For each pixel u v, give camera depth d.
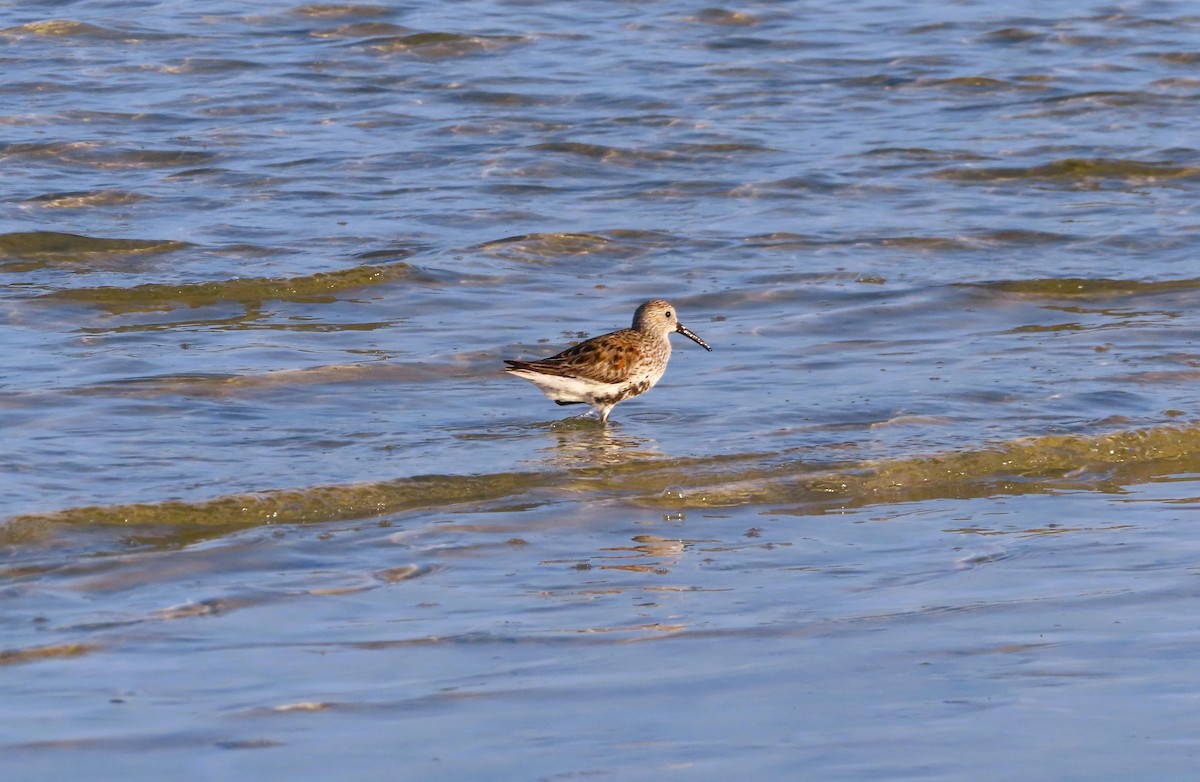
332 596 10.60
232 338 17.86
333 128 28.25
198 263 20.86
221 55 32.66
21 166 25.39
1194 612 9.96
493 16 36.47
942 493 13.28
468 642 9.65
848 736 8.03
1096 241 22.28
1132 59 33.41
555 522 12.38
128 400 15.36
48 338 17.69
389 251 21.55
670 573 11.16
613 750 7.90
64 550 11.58
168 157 26.20
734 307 19.53
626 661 9.27
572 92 30.77
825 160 26.66
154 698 8.70
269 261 20.98
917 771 7.59
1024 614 10.02
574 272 21.03
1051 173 26.00
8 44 32.84
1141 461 14.15
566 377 15.01
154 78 30.98
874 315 19.05
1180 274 20.61
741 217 23.59
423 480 13.22
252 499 12.62
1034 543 11.79
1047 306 19.48
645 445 14.39
